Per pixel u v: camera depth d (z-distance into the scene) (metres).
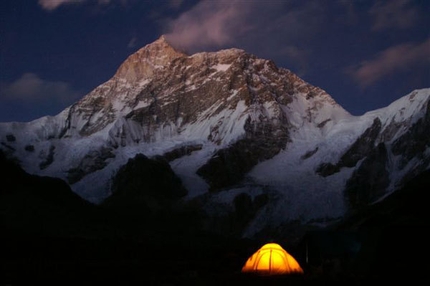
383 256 41.69
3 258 54.03
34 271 45.28
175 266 53.97
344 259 46.56
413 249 41.28
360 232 48.62
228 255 60.09
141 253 68.75
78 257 60.38
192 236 129.75
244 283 39.50
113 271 48.28
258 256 41.41
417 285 36.59
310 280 39.44
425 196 60.16
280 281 39.34
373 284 37.59
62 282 41.53
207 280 41.16
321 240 49.16
